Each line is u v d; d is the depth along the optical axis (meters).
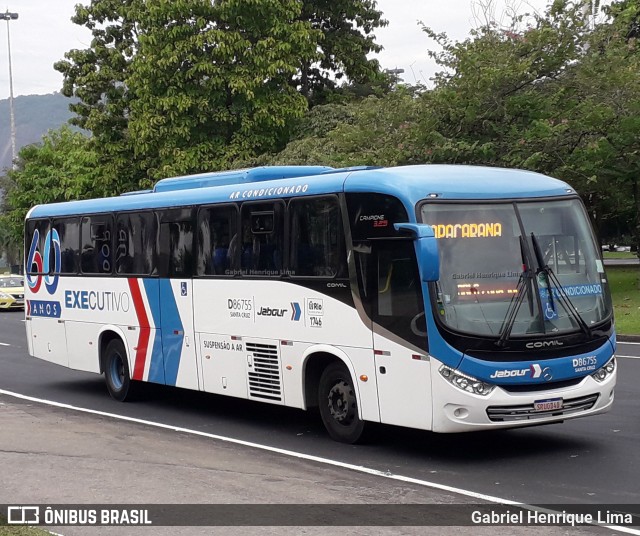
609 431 11.23
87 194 48.12
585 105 25.25
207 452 10.75
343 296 10.63
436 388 9.52
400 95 28.56
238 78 34.12
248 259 12.20
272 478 9.31
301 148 31.66
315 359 11.30
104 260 15.26
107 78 39.50
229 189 12.65
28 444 11.32
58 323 16.55
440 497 8.41
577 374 9.86
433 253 9.26
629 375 15.52
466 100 26.00
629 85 25.33
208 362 12.97
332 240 10.84
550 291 9.85
